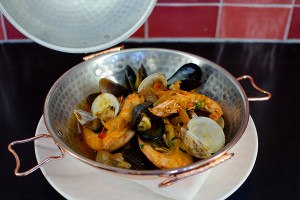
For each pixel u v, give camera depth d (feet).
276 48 2.04
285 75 1.87
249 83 1.82
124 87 1.61
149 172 1.10
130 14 1.43
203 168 1.12
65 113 1.48
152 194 1.26
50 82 1.83
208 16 1.99
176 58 1.62
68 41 1.42
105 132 1.40
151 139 1.35
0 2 1.25
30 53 2.00
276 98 1.73
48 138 1.44
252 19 2.00
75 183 1.29
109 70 1.62
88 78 1.58
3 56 1.98
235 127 1.38
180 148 1.35
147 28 2.03
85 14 1.43
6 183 1.36
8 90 1.78
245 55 1.99
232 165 1.34
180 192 1.21
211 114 1.46
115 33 1.44
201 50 2.02
